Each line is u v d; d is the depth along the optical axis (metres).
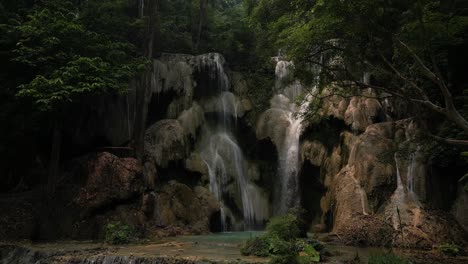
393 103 18.97
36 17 17.08
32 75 17.98
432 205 14.66
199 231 18.27
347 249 12.59
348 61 12.99
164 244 13.71
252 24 16.45
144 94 20.34
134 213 17.27
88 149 20.89
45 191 17.47
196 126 22.61
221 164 22.38
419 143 15.36
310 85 14.64
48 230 16.30
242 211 21.81
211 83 24.75
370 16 10.30
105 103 20.98
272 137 23.14
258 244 11.13
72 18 18.67
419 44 11.04
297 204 21.45
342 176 17.05
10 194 19.22
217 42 27.66
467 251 12.20
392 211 14.57
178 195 19.17
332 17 10.52
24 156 20.55
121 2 23.42
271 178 23.06
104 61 18.58
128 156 19.69
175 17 27.64
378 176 15.59
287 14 13.95
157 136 20.67
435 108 10.69
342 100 20.14
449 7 15.12
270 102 24.88
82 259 11.05
